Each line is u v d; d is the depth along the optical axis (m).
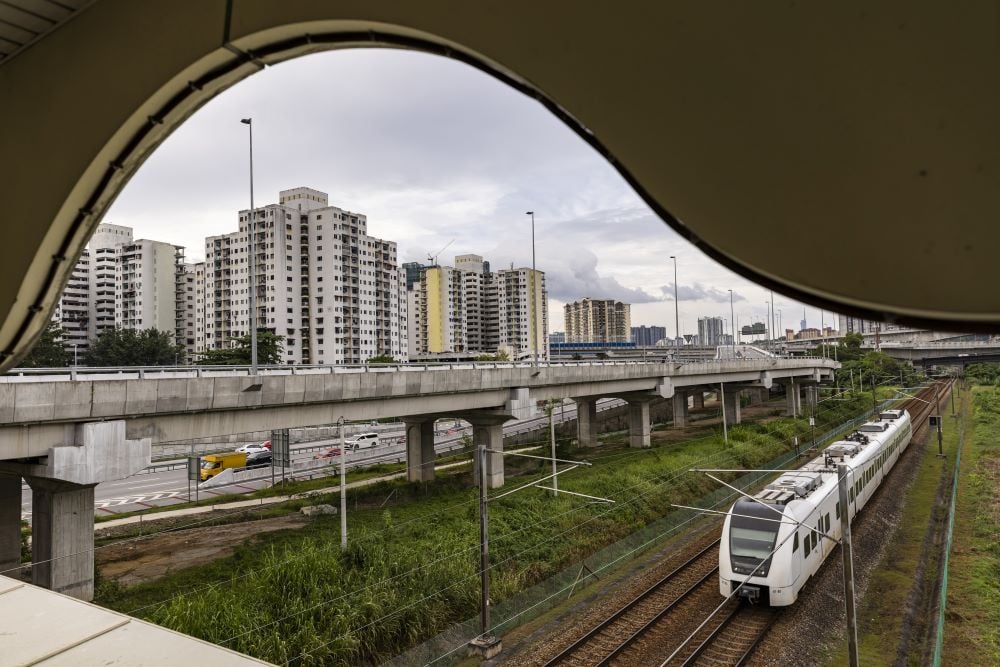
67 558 17.23
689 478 31.72
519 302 117.19
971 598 17.58
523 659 14.86
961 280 1.96
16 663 3.95
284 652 14.38
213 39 3.29
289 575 17.02
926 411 60.06
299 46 3.22
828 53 2.04
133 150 3.98
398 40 2.94
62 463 16.42
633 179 2.43
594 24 2.37
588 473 34.31
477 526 23.05
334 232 74.25
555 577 20.31
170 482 39.50
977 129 1.88
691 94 2.24
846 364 88.50
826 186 2.08
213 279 76.81
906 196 1.99
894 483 31.48
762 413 71.50
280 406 22.31
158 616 15.30
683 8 2.22
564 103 2.47
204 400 19.56
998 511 24.98
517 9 2.50
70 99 3.99
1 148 4.42
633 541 23.88
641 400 46.94
